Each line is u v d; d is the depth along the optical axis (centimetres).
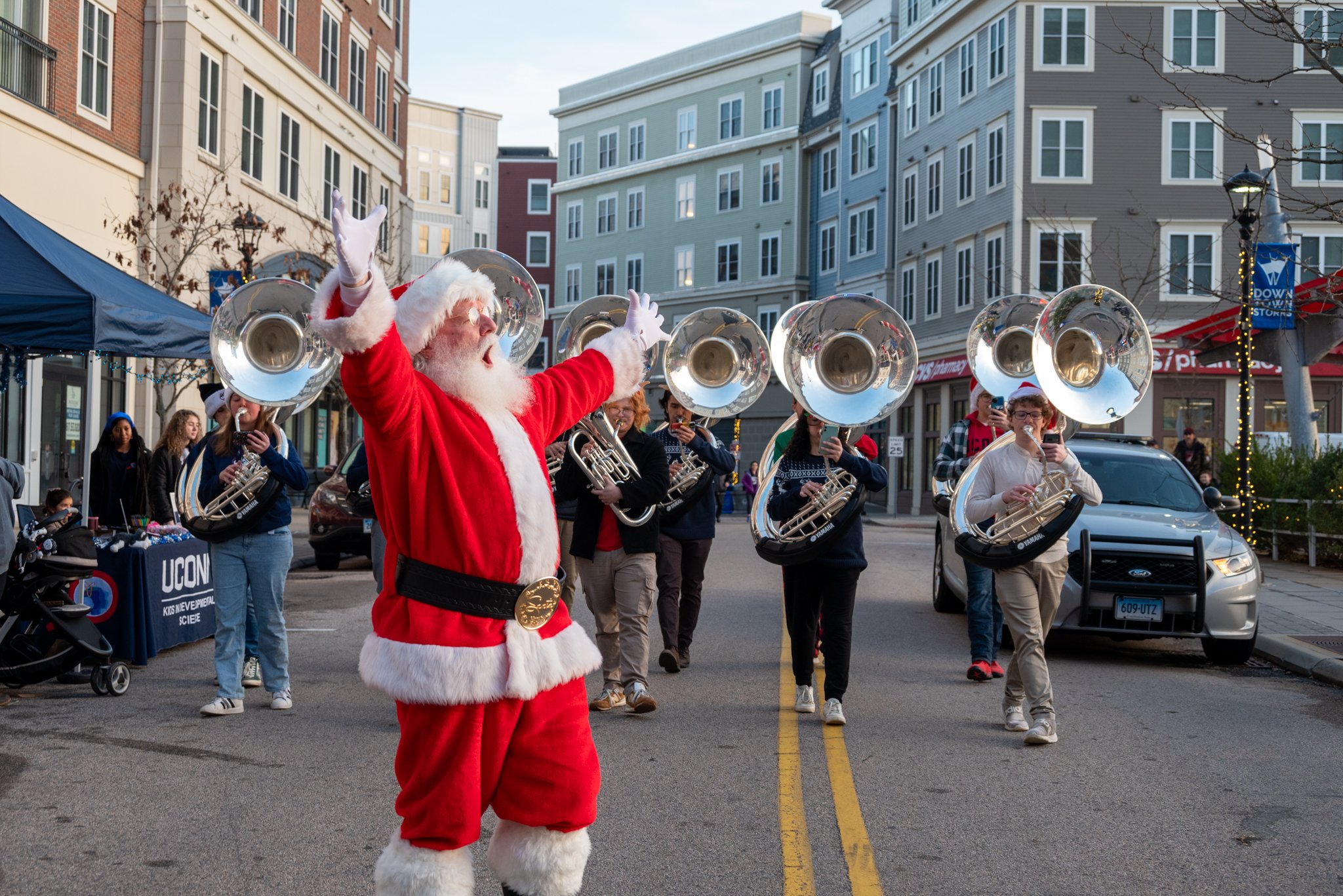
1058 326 662
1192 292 3100
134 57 2009
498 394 304
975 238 3481
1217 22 3106
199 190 2109
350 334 261
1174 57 3134
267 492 671
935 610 1177
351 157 3045
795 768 571
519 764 299
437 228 6175
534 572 297
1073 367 672
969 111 3522
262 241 2419
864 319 640
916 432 3869
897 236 4078
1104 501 988
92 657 718
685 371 792
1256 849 462
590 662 311
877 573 1566
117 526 1062
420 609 289
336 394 2850
